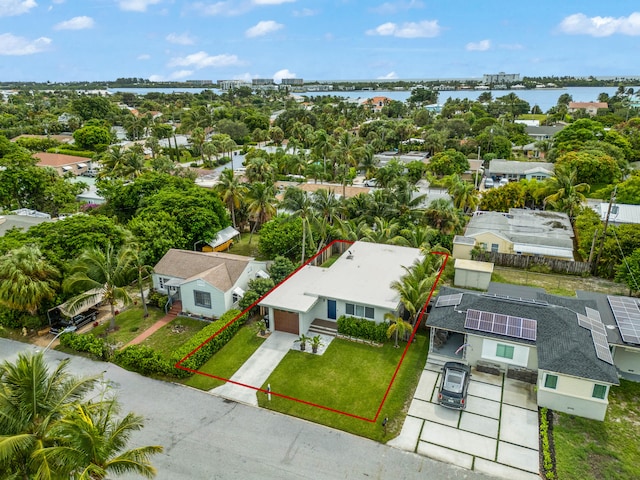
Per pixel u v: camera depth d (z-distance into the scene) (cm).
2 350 3036
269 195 4984
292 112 14538
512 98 19788
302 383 2650
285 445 2172
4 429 1485
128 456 1535
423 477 1980
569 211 5588
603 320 2872
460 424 2303
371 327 3066
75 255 3516
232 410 2427
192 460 2080
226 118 15312
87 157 10219
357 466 2041
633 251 3912
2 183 5831
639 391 2572
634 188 5838
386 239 4400
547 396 2383
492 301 2875
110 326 3284
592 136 8994
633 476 1975
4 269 3016
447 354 2842
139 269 3416
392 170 6838
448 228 4950
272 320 3209
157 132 12469
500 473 2002
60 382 1725
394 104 18888
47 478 1348
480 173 8506
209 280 3341
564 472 1992
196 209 4550
